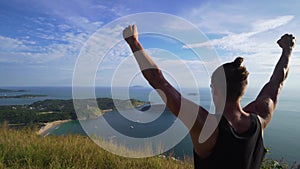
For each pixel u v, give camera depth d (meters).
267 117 1.23
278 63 1.42
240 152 0.99
